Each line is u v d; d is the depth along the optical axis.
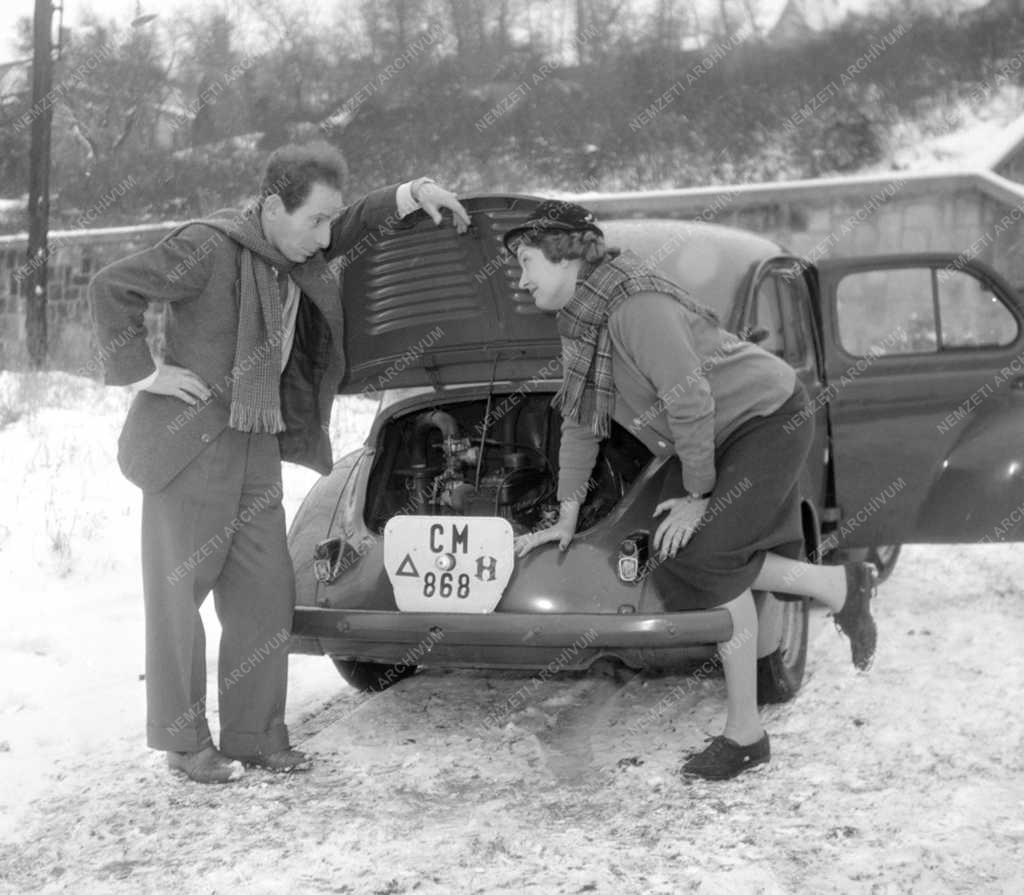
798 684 4.57
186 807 3.77
